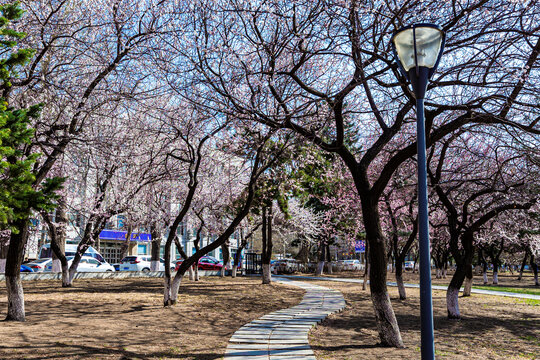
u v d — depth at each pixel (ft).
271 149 42.65
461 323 36.96
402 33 16.92
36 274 67.46
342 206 83.30
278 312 39.91
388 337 26.21
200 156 42.14
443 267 120.26
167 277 41.78
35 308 37.52
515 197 42.57
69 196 62.28
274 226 103.35
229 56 31.09
